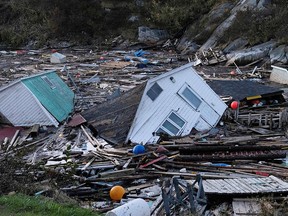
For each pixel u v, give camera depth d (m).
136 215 8.69
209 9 46.34
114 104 17.33
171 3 49.00
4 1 54.38
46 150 14.81
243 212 9.28
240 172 12.54
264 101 19.70
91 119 17.05
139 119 15.51
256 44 35.69
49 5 50.81
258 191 10.10
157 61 36.03
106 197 11.21
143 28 46.28
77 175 12.69
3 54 42.97
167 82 16.62
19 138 16.16
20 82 17.50
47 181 11.01
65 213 8.17
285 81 26.73
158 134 15.55
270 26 35.44
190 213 9.09
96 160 13.71
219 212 9.55
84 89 25.00
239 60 33.97
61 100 19.55
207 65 35.06
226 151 14.16
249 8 39.72
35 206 8.36
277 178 11.51
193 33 43.34
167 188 11.15
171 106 16.33
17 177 10.54
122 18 48.84
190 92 17.08
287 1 38.31
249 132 16.59
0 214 7.95
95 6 49.56
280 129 16.86
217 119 17.38
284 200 9.73
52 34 48.91
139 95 16.12
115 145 14.98
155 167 12.98
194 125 16.59
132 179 12.27
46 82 19.59
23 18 52.12
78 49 45.88
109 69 33.00
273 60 32.06
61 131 16.69
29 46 48.66
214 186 10.63
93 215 8.48
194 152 14.11
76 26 48.69
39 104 17.38
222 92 20.34
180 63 36.12
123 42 46.16
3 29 50.94
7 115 17.52
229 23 40.28
